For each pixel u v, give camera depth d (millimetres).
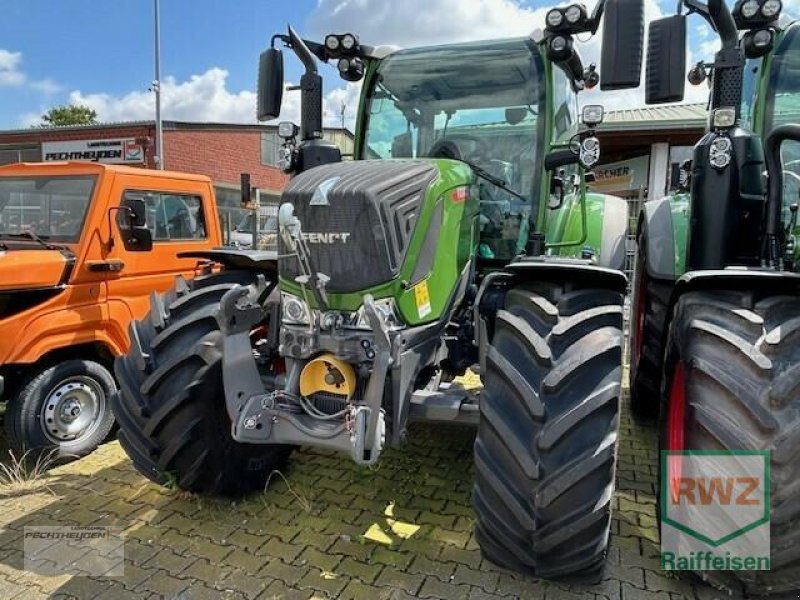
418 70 3516
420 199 2484
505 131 3316
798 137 2473
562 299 2289
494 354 2234
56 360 3811
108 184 4180
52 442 3633
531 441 2078
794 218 2801
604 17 2441
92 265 4000
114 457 3734
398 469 3416
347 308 2365
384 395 2393
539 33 3238
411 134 3543
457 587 2365
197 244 4926
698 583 2361
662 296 3734
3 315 3580
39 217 4234
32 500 3143
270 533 2766
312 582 2402
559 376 2062
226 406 2742
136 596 2334
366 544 2668
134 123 19531
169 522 2881
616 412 2096
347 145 3877
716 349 2113
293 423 2410
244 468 3004
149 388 2705
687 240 3396
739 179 2896
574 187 4078
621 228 4082
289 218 2383
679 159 11672
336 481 3275
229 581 2416
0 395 3496
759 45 2975
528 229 3279
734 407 2010
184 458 2764
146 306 4371
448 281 2660
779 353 2023
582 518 2035
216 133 21141
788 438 1927
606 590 2336
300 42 3324
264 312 2711
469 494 3129
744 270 2258
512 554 2186
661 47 2451
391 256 2336
